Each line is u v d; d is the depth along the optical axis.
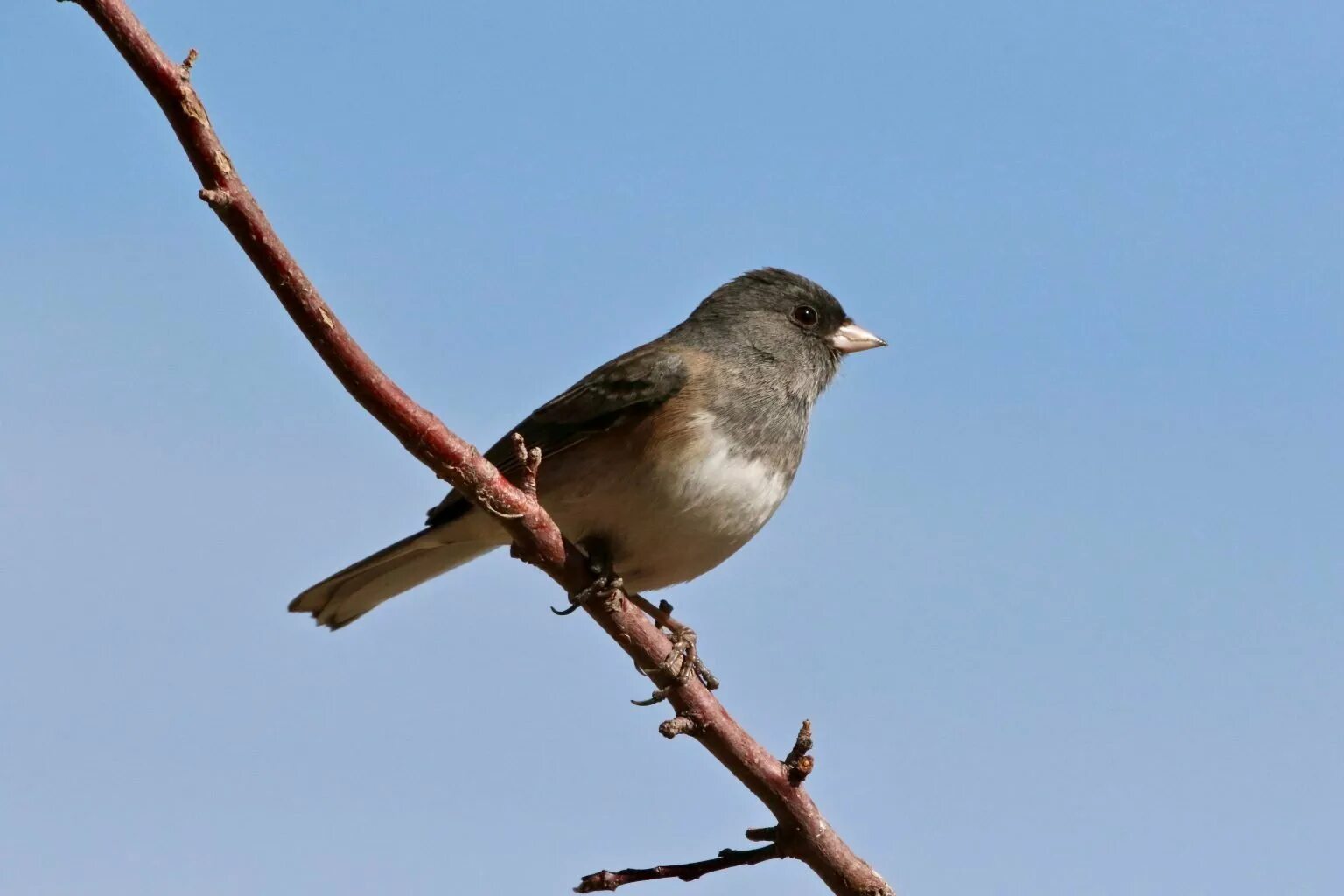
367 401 7.62
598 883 8.13
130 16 6.25
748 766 8.30
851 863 8.30
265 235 6.79
